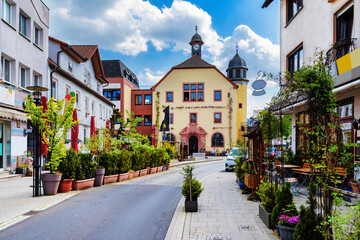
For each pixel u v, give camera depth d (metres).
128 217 7.56
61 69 20.50
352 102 9.96
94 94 29.58
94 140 14.87
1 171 14.25
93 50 29.19
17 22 15.50
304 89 4.95
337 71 9.41
